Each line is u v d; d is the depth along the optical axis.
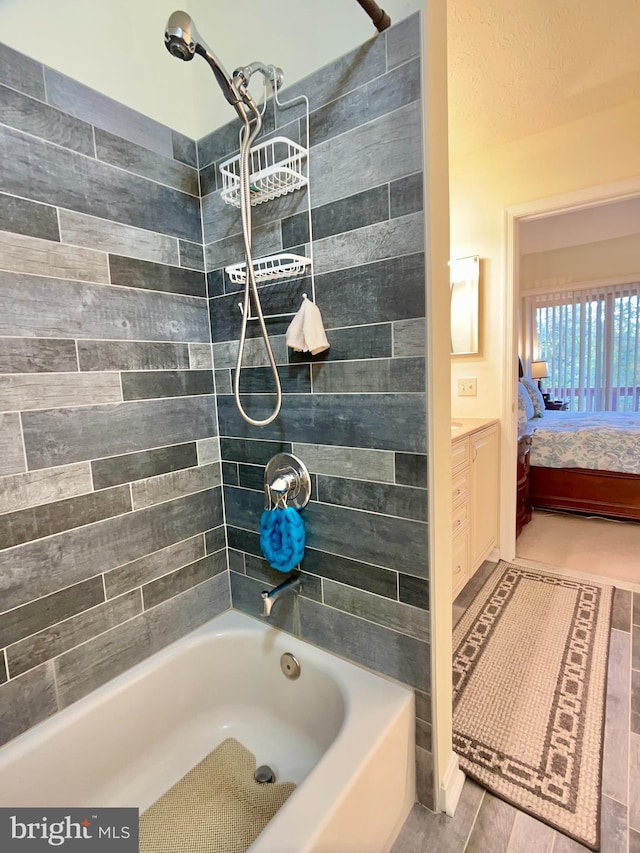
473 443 2.25
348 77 1.10
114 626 1.30
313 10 1.14
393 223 1.07
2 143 1.01
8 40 1.01
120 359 1.28
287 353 1.34
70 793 1.16
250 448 1.50
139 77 1.29
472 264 2.59
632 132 2.06
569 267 5.11
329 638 1.38
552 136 2.27
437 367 1.08
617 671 1.72
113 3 1.22
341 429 1.25
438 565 1.15
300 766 1.34
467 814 1.22
